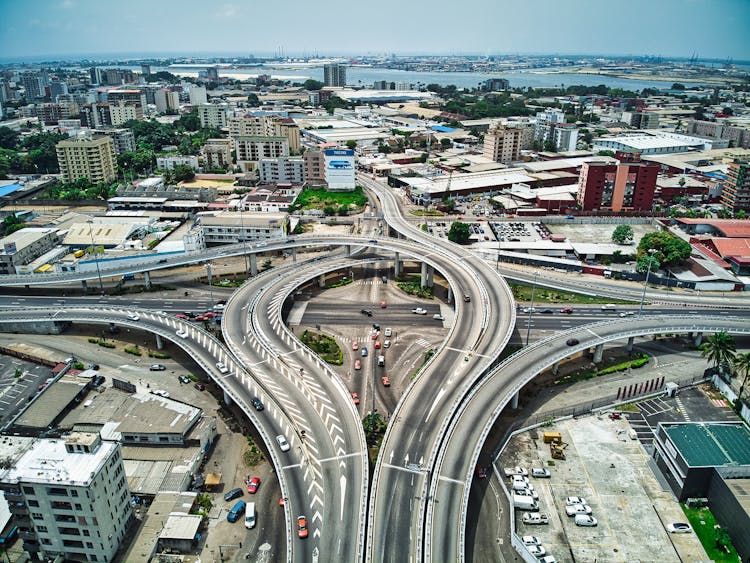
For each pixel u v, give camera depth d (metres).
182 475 126.44
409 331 197.50
